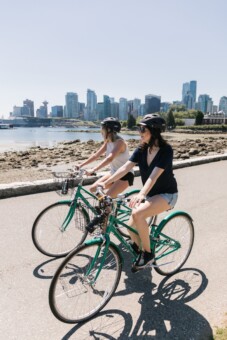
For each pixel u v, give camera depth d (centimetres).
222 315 313
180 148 2145
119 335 287
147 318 310
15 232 506
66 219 422
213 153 1817
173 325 299
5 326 296
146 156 343
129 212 378
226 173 1063
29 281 370
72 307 303
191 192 796
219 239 500
